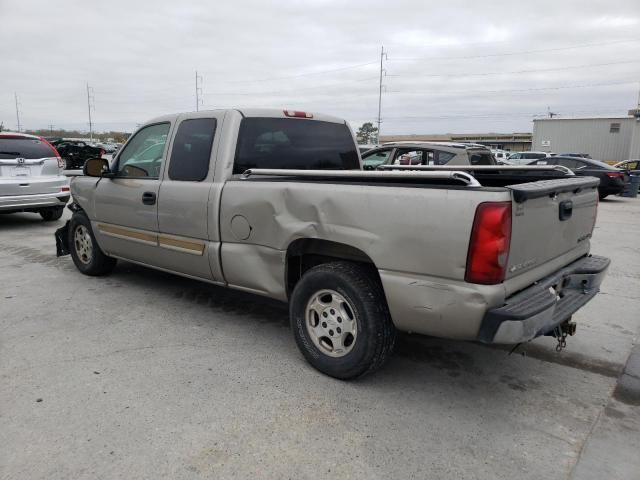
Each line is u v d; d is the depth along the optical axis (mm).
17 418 3070
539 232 3191
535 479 2629
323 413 3195
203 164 4348
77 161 27750
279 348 4164
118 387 3467
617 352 4234
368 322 3361
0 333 4395
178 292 5605
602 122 43781
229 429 2998
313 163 4812
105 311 4984
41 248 7930
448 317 2992
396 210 3109
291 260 3893
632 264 7559
